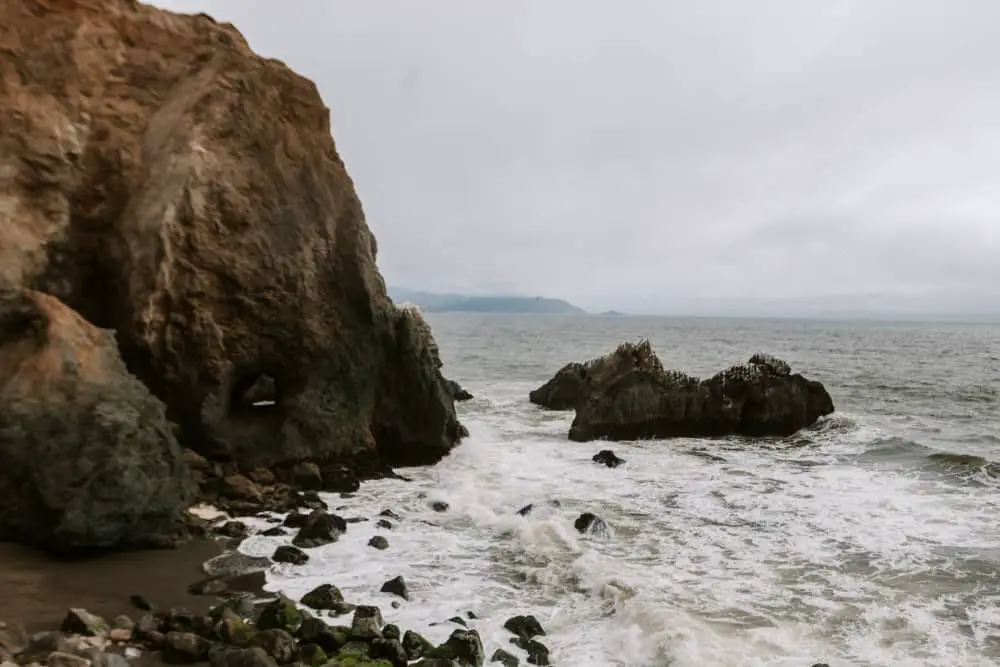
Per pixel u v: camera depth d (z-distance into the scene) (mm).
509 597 10383
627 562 11953
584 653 8703
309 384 18328
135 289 15812
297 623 8828
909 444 22234
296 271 18047
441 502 15250
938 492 16938
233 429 16953
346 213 19641
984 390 39281
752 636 9117
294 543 12469
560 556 12039
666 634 8797
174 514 12305
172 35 18781
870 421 28391
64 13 17312
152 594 9938
